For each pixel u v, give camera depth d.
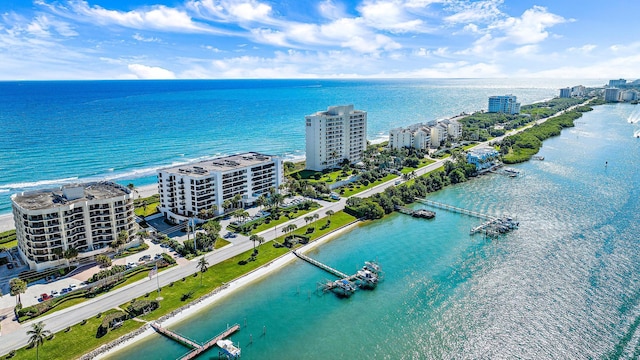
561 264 148.75
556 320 116.81
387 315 123.31
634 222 185.25
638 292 129.25
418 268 151.50
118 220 160.38
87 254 153.75
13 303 124.56
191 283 139.00
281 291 137.38
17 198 155.62
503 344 108.06
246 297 133.50
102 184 178.38
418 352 106.69
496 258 155.88
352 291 135.88
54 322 116.38
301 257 161.00
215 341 111.62
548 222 189.88
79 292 130.75
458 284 138.88
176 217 194.62
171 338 112.69
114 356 105.31
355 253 165.25
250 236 168.88
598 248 160.38
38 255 144.50
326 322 120.56
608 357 101.88
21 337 109.38
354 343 111.06
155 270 143.75
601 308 121.56
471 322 117.88
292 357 106.06
